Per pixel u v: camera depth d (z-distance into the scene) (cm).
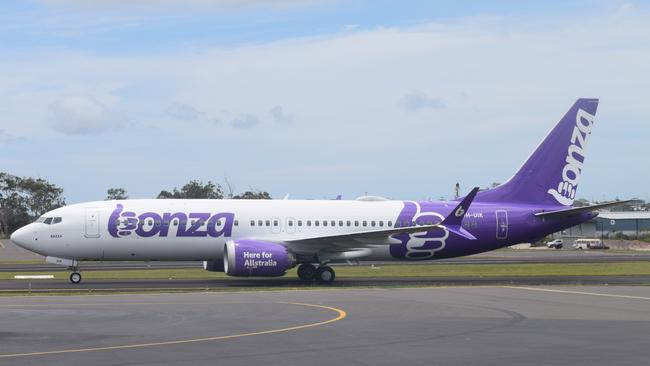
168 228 4438
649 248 12938
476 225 4769
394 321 2406
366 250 4625
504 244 4856
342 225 4641
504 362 1681
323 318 2488
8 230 16675
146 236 4416
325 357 1742
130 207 4472
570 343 1950
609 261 7112
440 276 4988
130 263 6756
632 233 16512
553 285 4081
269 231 4544
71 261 4434
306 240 4375
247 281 4528
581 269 5588
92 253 4394
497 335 2097
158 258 4519
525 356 1758
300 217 4603
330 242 4438
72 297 3288
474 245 4800
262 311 2702
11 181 16838
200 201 4597
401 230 4284
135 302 3050
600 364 1656
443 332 2155
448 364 1658
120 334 2109
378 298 3212
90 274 5106
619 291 3603
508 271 5422
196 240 4469
